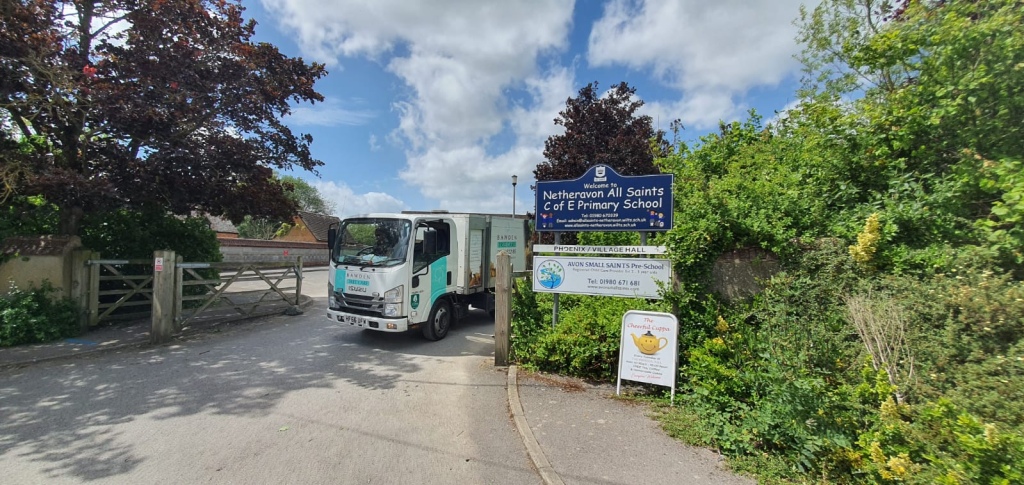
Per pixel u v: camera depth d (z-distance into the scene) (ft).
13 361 22.44
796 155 22.15
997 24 14.25
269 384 19.84
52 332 26.68
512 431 14.85
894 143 16.08
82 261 28.81
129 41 28.48
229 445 13.85
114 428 15.08
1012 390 9.33
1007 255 12.29
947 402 9.13
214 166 30.45
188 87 28.99
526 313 22.99
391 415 16.30
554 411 15.88
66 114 27.14
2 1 24.47
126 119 26.03
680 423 14.24
